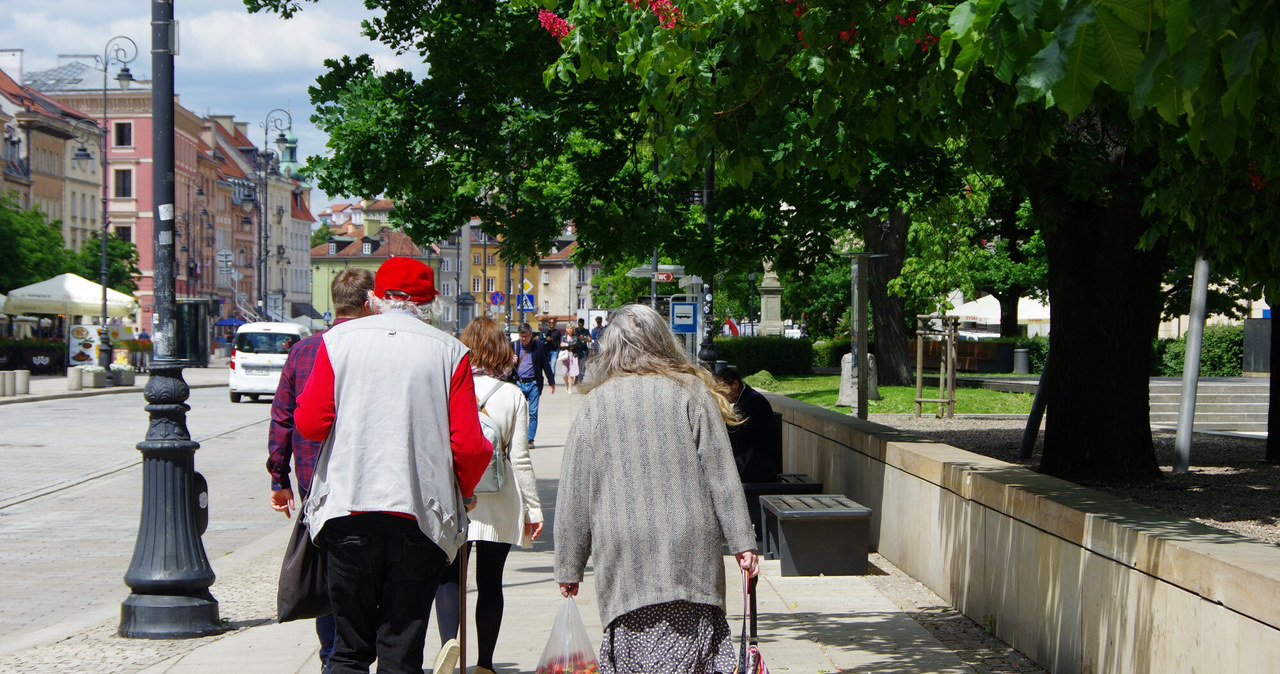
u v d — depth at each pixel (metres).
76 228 82.81
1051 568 5.91
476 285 133.88
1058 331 11.32
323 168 12.66
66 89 91.44
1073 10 2.68
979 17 2.95
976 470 7.41
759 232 13.42
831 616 7.50
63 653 6.52
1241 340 34.34
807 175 11.70
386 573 4.28
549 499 13.47
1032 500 6.18
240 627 7.27
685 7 6.20
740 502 4.06
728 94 6.70
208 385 43.34
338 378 4.28
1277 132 6.08
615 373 4.21
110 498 14.41
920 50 6.75
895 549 9.44
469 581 9.12
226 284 107.06
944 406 23.72
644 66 6.38
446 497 4.27
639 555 3.95
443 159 12.70
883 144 10.97
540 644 6.74
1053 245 11.20
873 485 10.20
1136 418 11.18
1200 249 11.78
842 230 12.52
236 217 112.44
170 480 7.05
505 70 12.01
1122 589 5.05
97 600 8.77
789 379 35.03
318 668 6.13
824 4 6.18
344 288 5.28
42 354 48.78
